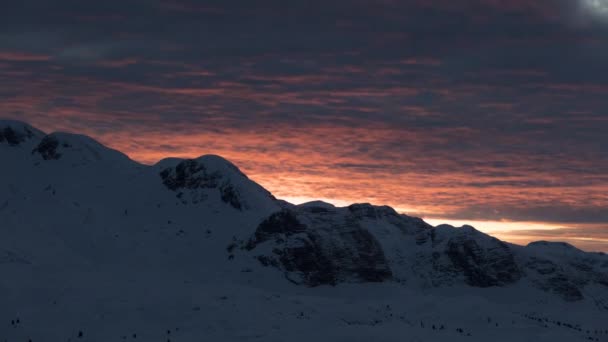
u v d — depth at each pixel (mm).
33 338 174875
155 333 181500
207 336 178500
